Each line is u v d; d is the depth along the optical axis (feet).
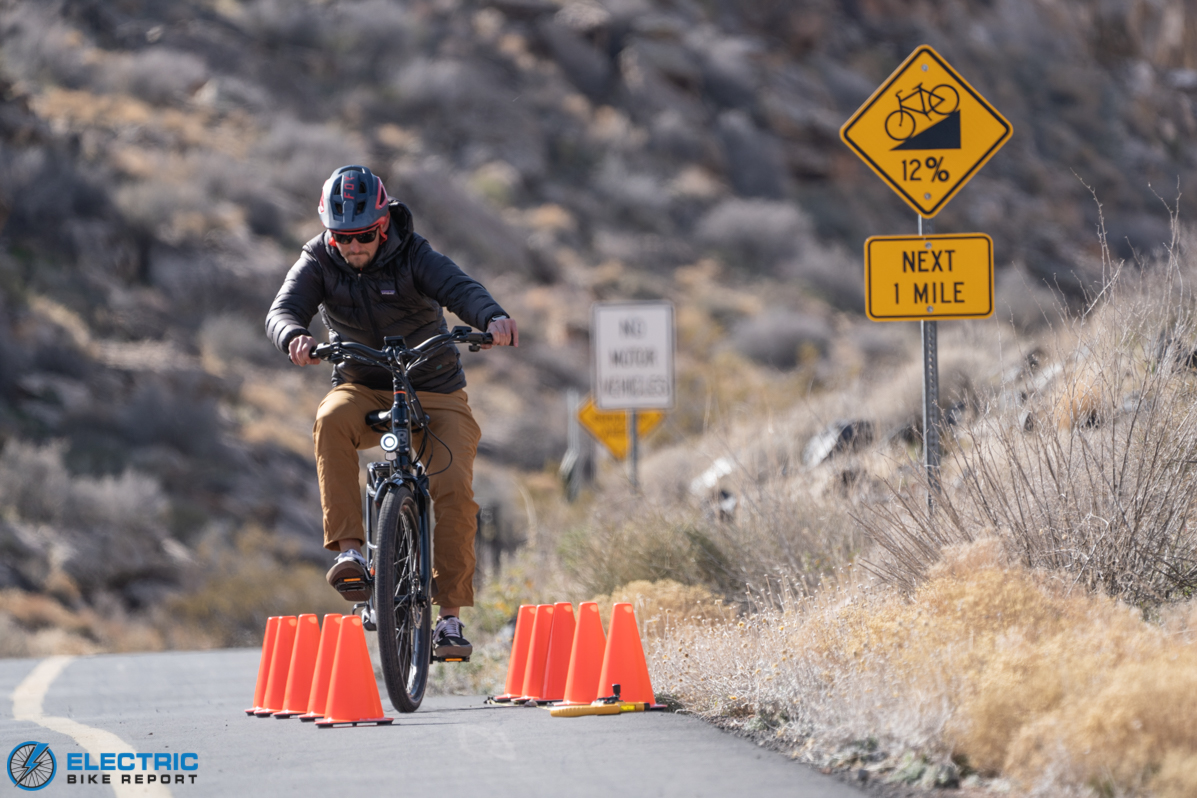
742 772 62.75
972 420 101.65
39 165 435.94
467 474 85.97
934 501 93.20
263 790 61.67
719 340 595.88
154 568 271.08
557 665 91.45
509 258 616.80
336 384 87.35
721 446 145.18
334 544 81.71
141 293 433.48
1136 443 88.89
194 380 382.22
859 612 80.94
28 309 377.50
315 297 84.28
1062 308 98.48
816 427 148.25
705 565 123.75
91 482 293.23
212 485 325.21
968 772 60.59
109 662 155.33
